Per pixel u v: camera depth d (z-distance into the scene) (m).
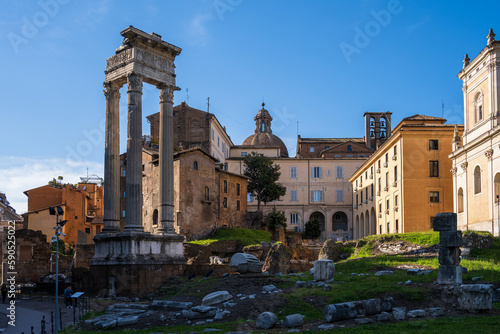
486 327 19.70
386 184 75.50
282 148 127.50
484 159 53.03
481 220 53.53
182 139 97.25
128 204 41.56
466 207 57.19
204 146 96.88
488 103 53.47
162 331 23.50
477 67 56.12
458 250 27.86
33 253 66.19
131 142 42.16
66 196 92.81
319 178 106.56
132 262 39.62
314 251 81.50
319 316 24.84
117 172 44.81
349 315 23.34
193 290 32.84
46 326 28.00
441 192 65.38
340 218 109.94
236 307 26.56
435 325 20.78
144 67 43.88
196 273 44.28
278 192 90.81
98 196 101.38
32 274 65.62
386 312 23.28
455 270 27.42
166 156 45.06
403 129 66.19
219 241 63.28
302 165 107.19
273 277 33.38
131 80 43.03
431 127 66.06
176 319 26.42
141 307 30.72
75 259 65.25
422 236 49.09
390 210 72.12
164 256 42.06
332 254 53.50
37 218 89.06
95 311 32.44
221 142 108.62
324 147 124.62
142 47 44.06
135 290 39.47
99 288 41.03
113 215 43.91
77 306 35.72
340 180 106.38
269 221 82.81
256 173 91.06
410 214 65.19
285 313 25.38
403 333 19.16
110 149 44.62
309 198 106.06
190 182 70.19
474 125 57.00
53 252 68.25
